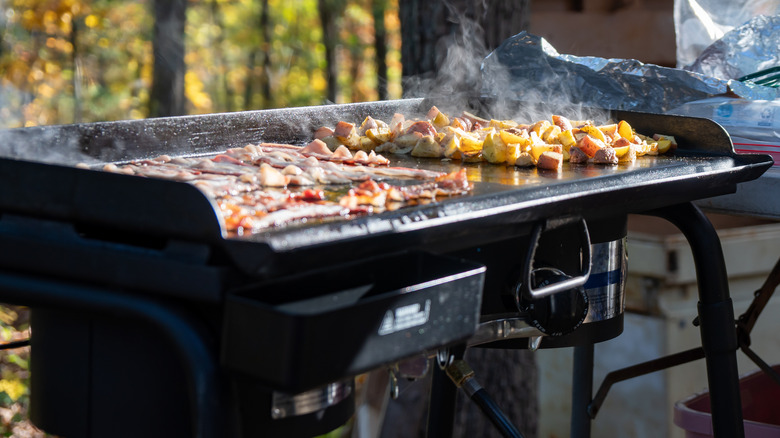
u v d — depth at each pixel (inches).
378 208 49.1
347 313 39.3
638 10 136.3
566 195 53.6
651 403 118.6
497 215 48.9
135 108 498.3
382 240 43.3
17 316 211.9
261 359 38.8
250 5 642.2
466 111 93.2
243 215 43.5
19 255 45.2
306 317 37.5
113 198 42.3
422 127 79.4
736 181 68.2
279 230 41.9
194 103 583.2
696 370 119.6
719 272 69.5
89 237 47.2
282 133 80.3
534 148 70.2
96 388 48.6
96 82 515.2
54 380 50.3
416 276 48.8
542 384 129.5
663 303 118.7
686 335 119.1
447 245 49.7
